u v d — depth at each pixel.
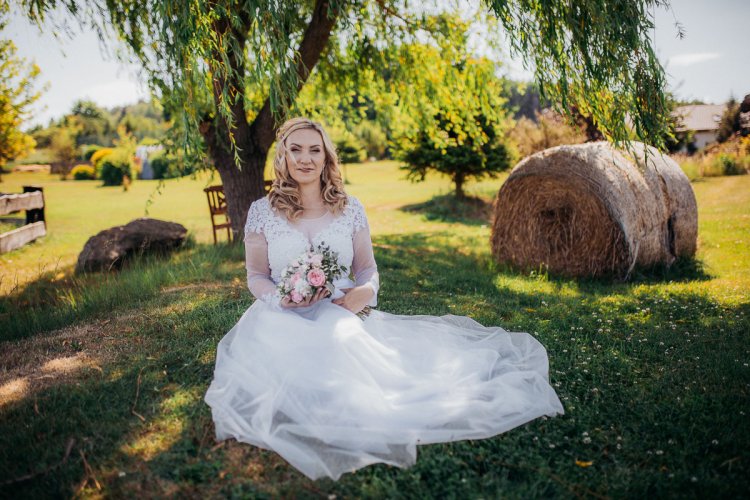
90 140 86.88
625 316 4.68
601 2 4.38
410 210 16.28
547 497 2.21
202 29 4.29
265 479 2.30
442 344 3.25
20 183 36.41
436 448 2.54
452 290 5.81
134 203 20.64
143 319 4.48
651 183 6.66
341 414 2.53
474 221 14.22
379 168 37.97
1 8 6.13
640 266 6.69
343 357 2.68
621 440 2.61
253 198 7.58
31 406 2.96
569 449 2.56
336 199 3.03
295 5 6.33
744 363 3.46
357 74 8.81
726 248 8.02
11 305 5.46
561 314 4.78
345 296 3.02
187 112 4.99
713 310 4.80
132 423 2.75
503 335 3.52
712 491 2.20
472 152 15.22
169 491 2.23
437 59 8.53
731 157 21.72
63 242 10.93
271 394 2.58
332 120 9.08
